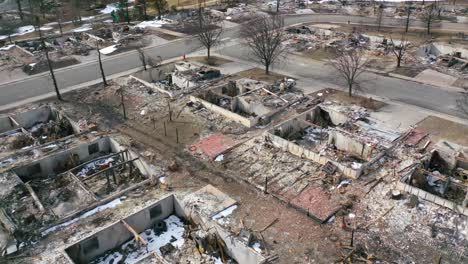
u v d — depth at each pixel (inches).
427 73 2017.7
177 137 1448.1
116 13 3270.2
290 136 1460.4
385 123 1515.7
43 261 941.8
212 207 1096.2
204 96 1722.4
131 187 1183.6
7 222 1063.0
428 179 1224.2
